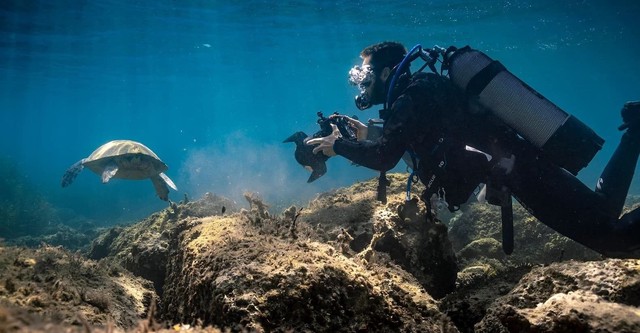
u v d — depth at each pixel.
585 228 3.41
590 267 2.35
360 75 3.87
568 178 3.45
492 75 3.30
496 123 3.41
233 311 2.03
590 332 1.74
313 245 2.84
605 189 3.87
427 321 2.54
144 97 48.88
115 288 3.02
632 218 3.30
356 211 4.40
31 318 1.50
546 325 1.87
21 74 28.84
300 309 2.11
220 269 2.47
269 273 2.26
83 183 41.84
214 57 27.28
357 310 2.31
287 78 40.38
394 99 3.61
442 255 3.89
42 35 18.62
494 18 20.53
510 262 5.87
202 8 16.44
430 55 3.61
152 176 8.17
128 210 25.78
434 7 17.95
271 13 17.70
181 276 3.06
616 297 2.10
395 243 3.81
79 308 2.29
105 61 25.83
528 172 3.38
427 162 3.49
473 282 3.30
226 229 3.18
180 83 39.38
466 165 3.37
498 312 2.17
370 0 16.28
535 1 17.81
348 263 2.66
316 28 20.62
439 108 3.37
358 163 3.66
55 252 3.33
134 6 15.64
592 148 3.15
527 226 6.52
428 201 3.56
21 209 17.03
